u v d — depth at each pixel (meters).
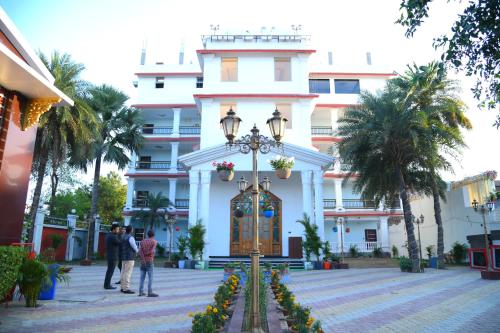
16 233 8.12
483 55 5.48
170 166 33.72
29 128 8.64
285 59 25.92
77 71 20.81
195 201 21.20
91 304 8.09
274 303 7.93
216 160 21.44
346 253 29.19
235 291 9.38
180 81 34.84
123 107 27.77
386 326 6.61
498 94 5.84
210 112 24.58
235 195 22.91
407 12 5.45
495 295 10.37
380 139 18.61
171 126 35.31
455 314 7.71
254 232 5.85
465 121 21.09
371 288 11.84
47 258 8.71
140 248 9.60
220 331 5.52
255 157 6.35
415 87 18.50
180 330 6.04
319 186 21.00
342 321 7.00
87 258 23.92
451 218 28.17
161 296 9.55
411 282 13.65
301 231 22.31
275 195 22.80
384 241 29.77
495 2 5.05
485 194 24.38
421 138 18.77
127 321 6.61
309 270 19.48
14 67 7.21
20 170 8.32
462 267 22.53
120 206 46.34
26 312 7.09
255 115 24.58
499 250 19.31
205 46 26.00
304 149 21.06
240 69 25.59
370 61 36.28
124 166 27.95
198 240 20.02
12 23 7.49
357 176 23.11
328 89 33.38
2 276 6.68
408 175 22.06
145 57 36.16
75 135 19.89
